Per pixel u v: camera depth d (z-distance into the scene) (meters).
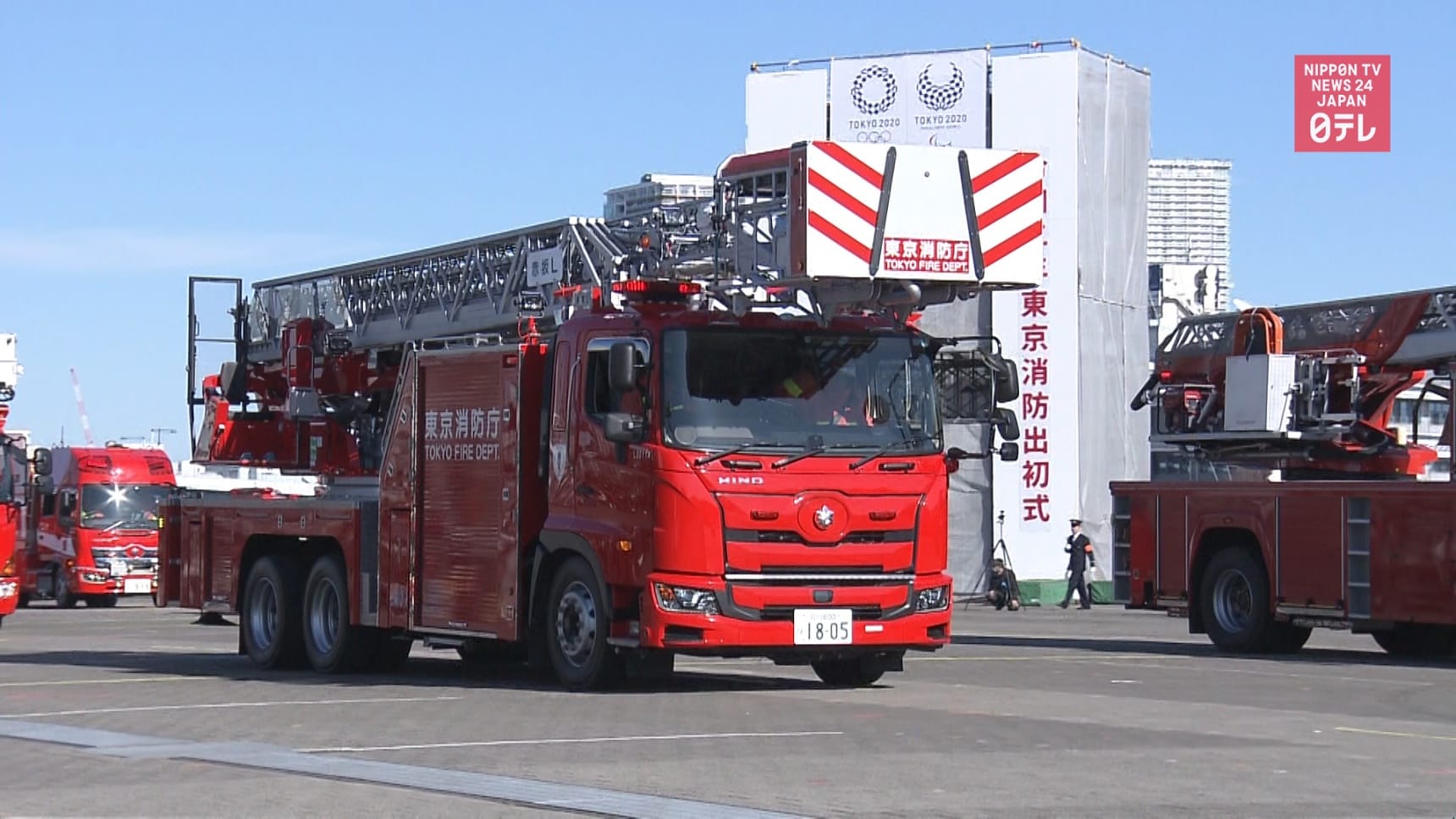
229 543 20.42
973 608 42.44
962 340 16.25
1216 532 23.47
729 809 9.06
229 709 14.38
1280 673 19.12
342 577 18.50
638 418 14.98
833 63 46.31
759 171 15.77
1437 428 23.27
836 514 15.10
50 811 9.17
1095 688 16.81
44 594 44.22
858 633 15.18
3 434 28.02
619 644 15.20
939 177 15.35
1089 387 44.72
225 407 24.83
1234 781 10.23
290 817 8.88
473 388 16.73
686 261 17.64
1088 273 44.75
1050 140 44.66
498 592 16.33
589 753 11.28
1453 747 12.08
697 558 14.75
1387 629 21.59
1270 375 23.06
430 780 10.09
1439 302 22.33
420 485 17.33
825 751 11.39
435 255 22.78
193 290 25.14
